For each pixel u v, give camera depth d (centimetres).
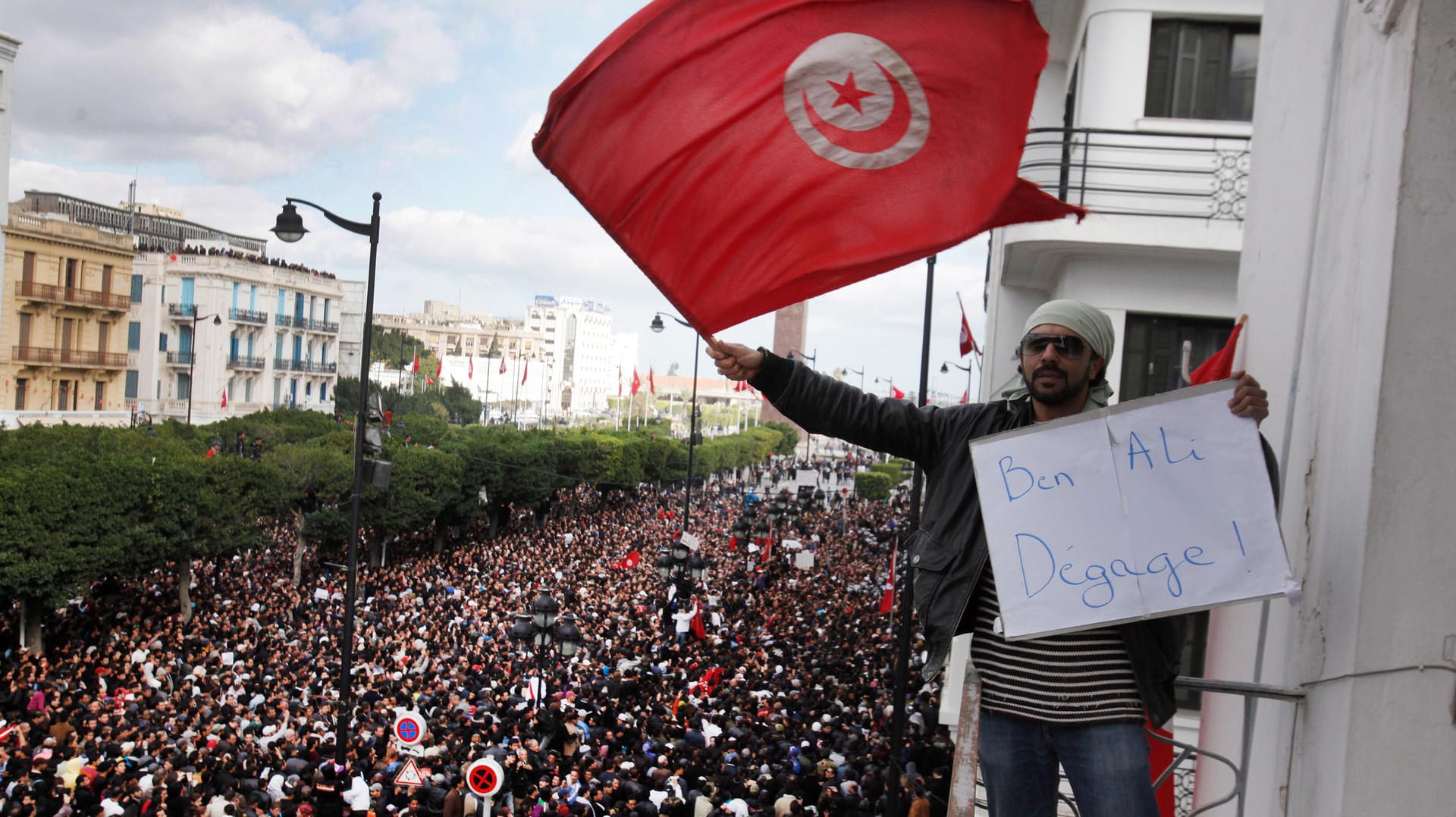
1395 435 292
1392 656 288
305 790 1395
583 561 4303
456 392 10562
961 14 322
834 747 1688
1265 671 379
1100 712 277
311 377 8212
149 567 2927
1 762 1525
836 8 329
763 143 345
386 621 2895
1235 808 455
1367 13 333
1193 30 1209
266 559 4116
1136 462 286
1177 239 1131
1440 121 292
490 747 1538
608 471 6044
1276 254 451
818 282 344
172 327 7181
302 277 8012
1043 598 283
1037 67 314
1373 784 288
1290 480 385
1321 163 382
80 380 6109
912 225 334
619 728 1814
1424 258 292
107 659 2283
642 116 351
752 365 326
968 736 292
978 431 316
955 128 328
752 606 3341
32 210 8238
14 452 2891
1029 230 1158
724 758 1617
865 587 3719
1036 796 287
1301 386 383
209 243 10094
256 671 2288
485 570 4050
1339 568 310
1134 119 1213
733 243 349
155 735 1648
